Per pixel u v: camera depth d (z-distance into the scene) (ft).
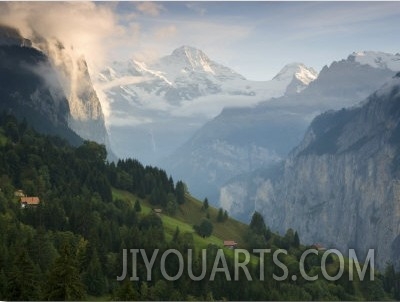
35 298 536.42
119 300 541.34
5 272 585.63
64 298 531.91
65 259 543.80
